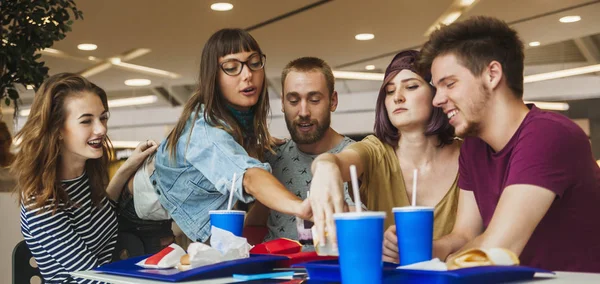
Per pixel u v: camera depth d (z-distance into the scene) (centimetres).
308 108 239
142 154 229
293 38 709
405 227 124
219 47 213
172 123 1017
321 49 766
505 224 142
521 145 150
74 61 800
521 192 144
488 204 166
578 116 809
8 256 343
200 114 212
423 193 208
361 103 1011
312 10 599
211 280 132
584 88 799
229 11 600
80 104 216
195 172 212
